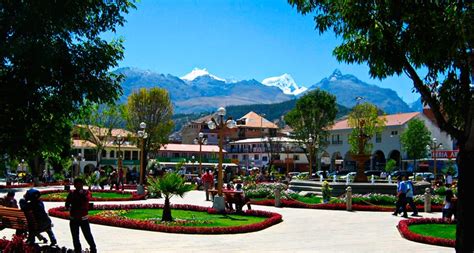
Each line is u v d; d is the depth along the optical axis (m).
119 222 17.44
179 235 15.48
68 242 13.84
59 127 10.30
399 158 79.44
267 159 102.00
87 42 9.82
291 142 81.56
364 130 68.38
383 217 22.06
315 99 69.88
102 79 9.88
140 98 67.12
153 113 67.25
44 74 9.10
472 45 7.54
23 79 9.12
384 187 31.31
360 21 8.11
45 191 34.88
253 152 105.69
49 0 8.68
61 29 9.07
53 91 9.62
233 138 120.88
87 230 11.34
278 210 24.94
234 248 13.24
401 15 7.91
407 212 24.81
